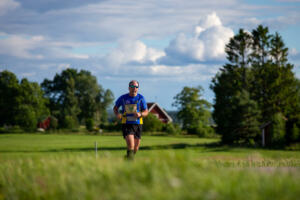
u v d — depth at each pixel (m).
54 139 107.12
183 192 4.84
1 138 112.94
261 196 4.73
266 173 6.00
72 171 6.77
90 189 5.63
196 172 5.75
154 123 139.50
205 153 53.25
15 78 163.75
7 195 6.39
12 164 8.95
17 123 159.25
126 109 12.63
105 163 7.14
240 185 5.09
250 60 90.81
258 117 76.19
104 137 122.00
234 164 11.88
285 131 72.69
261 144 76.44
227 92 88.00
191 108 152.50
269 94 87.31
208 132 132.12
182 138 119.00
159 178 5.41
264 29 88.50
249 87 89.94
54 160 8.28
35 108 165.00
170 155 6.70
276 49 87.88
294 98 85.94
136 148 12.94
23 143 87.75
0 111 160.00
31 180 6.78
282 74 86.50
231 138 76.56
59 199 5.73
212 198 4.66
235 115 75.50
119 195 5.10
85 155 8.61
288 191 4.85
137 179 5.57
